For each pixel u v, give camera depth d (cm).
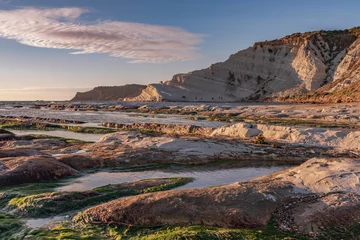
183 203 1183
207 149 2581
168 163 2339
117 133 3106
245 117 6172
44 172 1820
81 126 5216
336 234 1013
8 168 1780
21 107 13912
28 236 1056
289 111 6781
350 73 13425
